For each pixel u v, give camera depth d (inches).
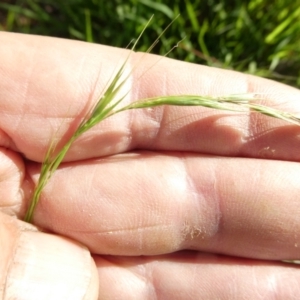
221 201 2.5
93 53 2.6
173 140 2.6
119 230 2.6
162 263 2.7
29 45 2.5
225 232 2.6
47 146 2.5
